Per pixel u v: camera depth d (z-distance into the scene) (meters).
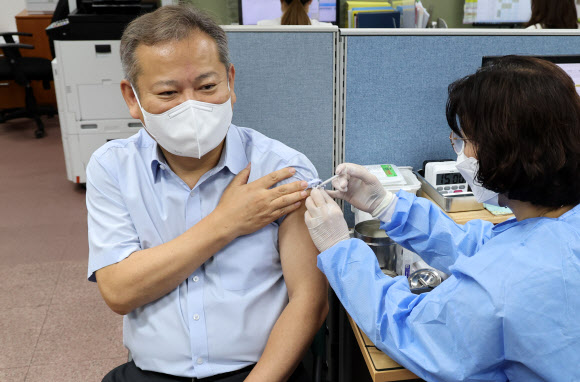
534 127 0.67
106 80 2.94
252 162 0.99
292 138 1.46
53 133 4.48
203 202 0.97
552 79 0.68
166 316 0.94
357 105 1.45
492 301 0.67
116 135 3.08
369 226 1.21
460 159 0.95
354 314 0.84
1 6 5.14
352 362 1.18
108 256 0.92
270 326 0.96
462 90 0.76
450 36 1.42
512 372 0.71
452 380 0.73
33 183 3.39
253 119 1.43
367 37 1.39
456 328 0.71
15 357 1.81
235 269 0.94
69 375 1.73
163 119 0.86
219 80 0.86
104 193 0.96
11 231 2.73
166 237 0.97
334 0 3.26
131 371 0.98
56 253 2.50
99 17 2.81
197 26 0.83
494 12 3.29
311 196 0.90
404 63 1.43
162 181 0.97
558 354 0.64
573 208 0.72
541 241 0.68
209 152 0.95
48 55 4.62
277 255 0.98
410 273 1.17
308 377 1.00
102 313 2.06
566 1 2.44
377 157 1.52
